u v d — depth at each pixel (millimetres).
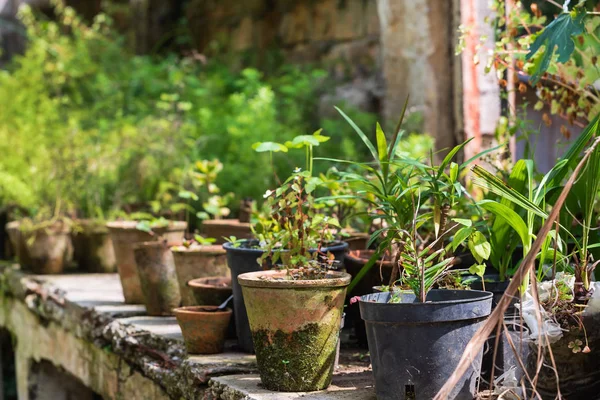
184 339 3920
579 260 3025
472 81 6137
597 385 2787
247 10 11453
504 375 2873
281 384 3178
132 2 12695
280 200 3467
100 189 7168
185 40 11961
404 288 3246
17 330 6781
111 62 10906
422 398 2756
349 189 4625
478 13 6121
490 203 2990
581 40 3650
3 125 8555
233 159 8172
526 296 2838
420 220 3328
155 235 5070
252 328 3266
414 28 7156
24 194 7270
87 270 6910
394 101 7590
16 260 7824
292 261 3371
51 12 14188
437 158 6703
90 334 5035
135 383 4348
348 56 9883
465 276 3650
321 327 3162
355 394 3102
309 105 9508
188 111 9219
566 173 3391
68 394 6406
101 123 8156
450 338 2750
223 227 5281
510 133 4184
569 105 4055
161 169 7305
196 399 3506
